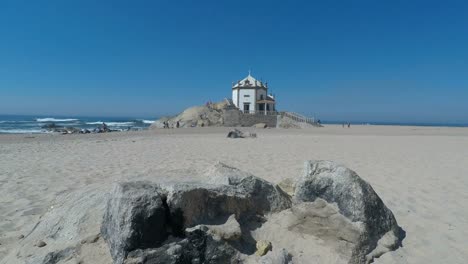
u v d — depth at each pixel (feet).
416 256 15.08
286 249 14.07
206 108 212.64
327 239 14.51
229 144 66.33
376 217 15.34
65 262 13.34
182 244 12.64
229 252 13.17
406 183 29.48
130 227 12.30
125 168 35.76
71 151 52.70
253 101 219.61
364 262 13.89
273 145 64.44
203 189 13.94
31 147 59.57
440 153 54.08
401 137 100.99
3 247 16.12
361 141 79.41
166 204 13.34
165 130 136.98
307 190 15.92
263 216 15.49
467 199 24.47
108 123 277.64
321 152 52.44
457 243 16.69
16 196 24.45
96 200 16.55
